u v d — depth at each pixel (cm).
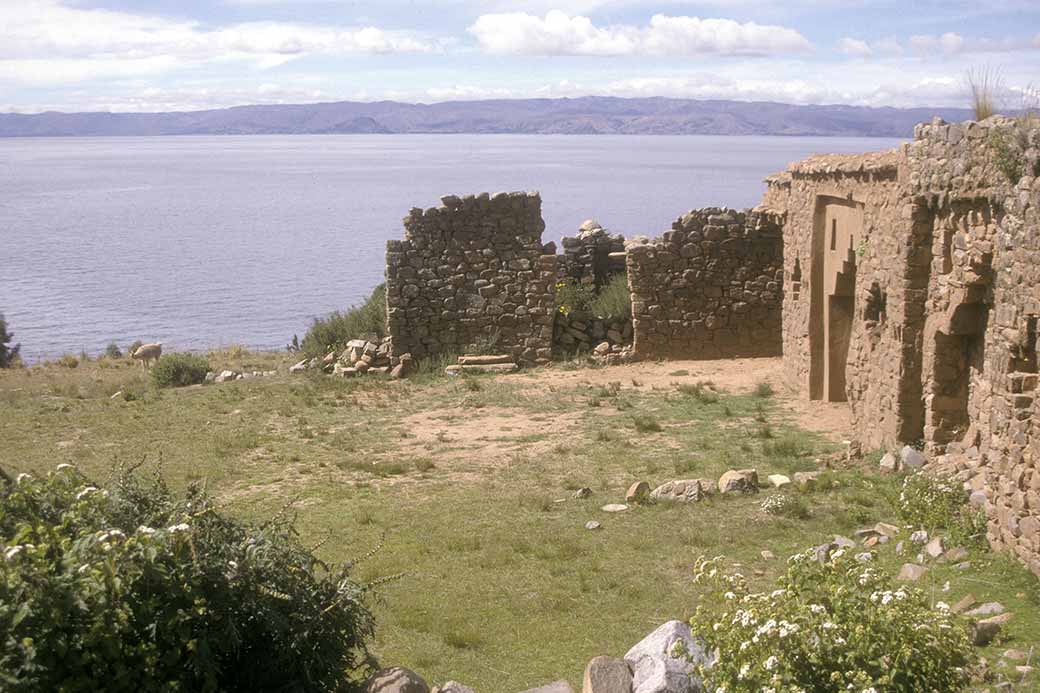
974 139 1219
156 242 9975
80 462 1675
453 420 1969
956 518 1077
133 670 529
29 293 6600
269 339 4688
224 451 1731
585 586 1013
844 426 1766
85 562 543
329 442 1803
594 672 645
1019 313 1028
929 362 1379
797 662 558
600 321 2655
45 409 2212
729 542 1128
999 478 980
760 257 2541
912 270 1391
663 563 1080
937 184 1314
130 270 7794
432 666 844
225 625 588
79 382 2703
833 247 1878
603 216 10919
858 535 1116
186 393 2389
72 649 515
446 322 2578
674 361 2558
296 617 629
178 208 14738
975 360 1327
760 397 2077
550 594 996
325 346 2792
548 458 1616
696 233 2533
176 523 642
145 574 548
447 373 2481
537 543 1160
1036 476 896
